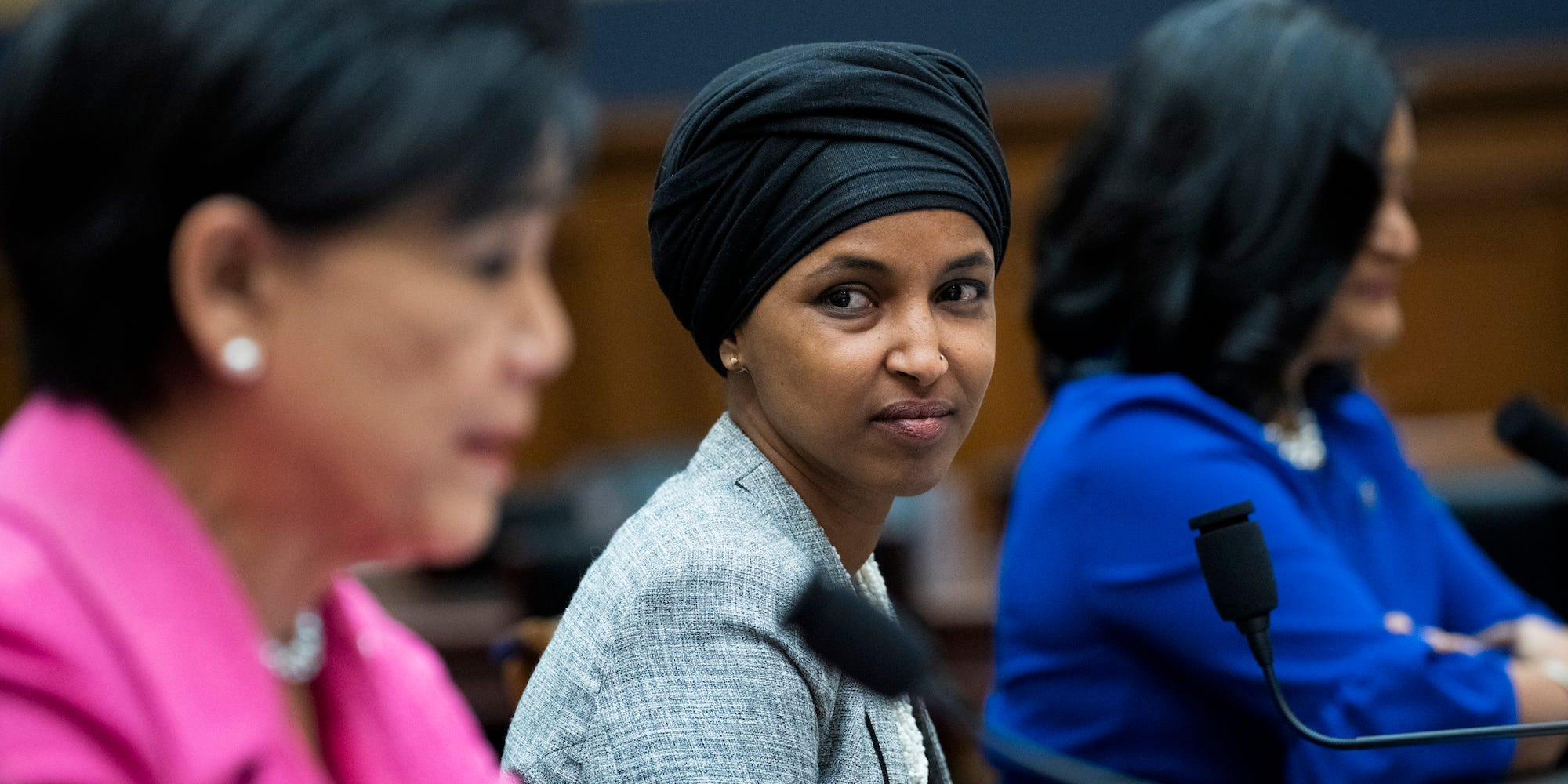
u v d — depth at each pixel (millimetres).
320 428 1335
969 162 2266
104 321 1292
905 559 6406
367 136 1250
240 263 1281
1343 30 3625
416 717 1658
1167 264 3529
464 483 1398
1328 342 3713
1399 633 3307
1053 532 3463
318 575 1444
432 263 1318
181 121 1235
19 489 1295
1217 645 3248
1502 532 5102
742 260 2258
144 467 1330
